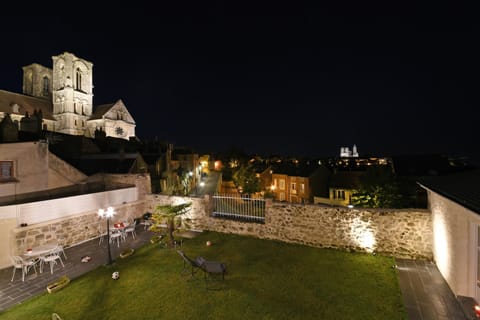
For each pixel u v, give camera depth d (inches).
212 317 242.7
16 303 267.0
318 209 415.5
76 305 263.1
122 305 263.1
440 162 1046.4
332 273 324.8
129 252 389.1
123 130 2326.5
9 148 447.5
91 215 462.3
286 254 387.2
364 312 246.8
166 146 1180.5
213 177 1833.2
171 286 298.5
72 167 554.3
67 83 2108.8
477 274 250.8
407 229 366.6
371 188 683.4
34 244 376.5
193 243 438.6
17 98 1876.2
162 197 558.9
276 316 242.5
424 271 325.7
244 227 471.2
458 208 260.8
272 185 1702.8
